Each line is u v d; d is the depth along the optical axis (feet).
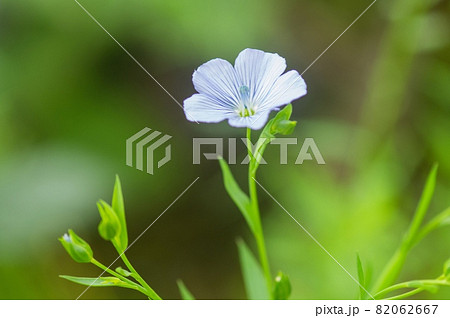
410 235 0.66
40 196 0.90
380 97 0.93
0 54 0.94
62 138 0.93
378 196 0.86
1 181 0.90
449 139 0.93
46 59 0.94
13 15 0.94
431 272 0.87
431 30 0.92
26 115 0.94
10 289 0.87
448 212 0.66
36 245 0.89
